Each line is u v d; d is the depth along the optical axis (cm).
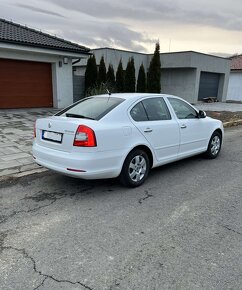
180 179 530
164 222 367
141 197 445
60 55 1394
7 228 347
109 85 1638
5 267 275
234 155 718
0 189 467
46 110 1353
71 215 382
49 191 462
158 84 1684
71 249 305
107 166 432
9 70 1277
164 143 523
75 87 1622
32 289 246
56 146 440
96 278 262
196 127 600
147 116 501
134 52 2177
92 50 2086
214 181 523
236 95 2989
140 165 486
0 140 759
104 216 380
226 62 2502
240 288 251
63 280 258
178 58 2116
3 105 1293
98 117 441
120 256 295
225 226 360
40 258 289
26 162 590
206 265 282
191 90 2203
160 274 268
